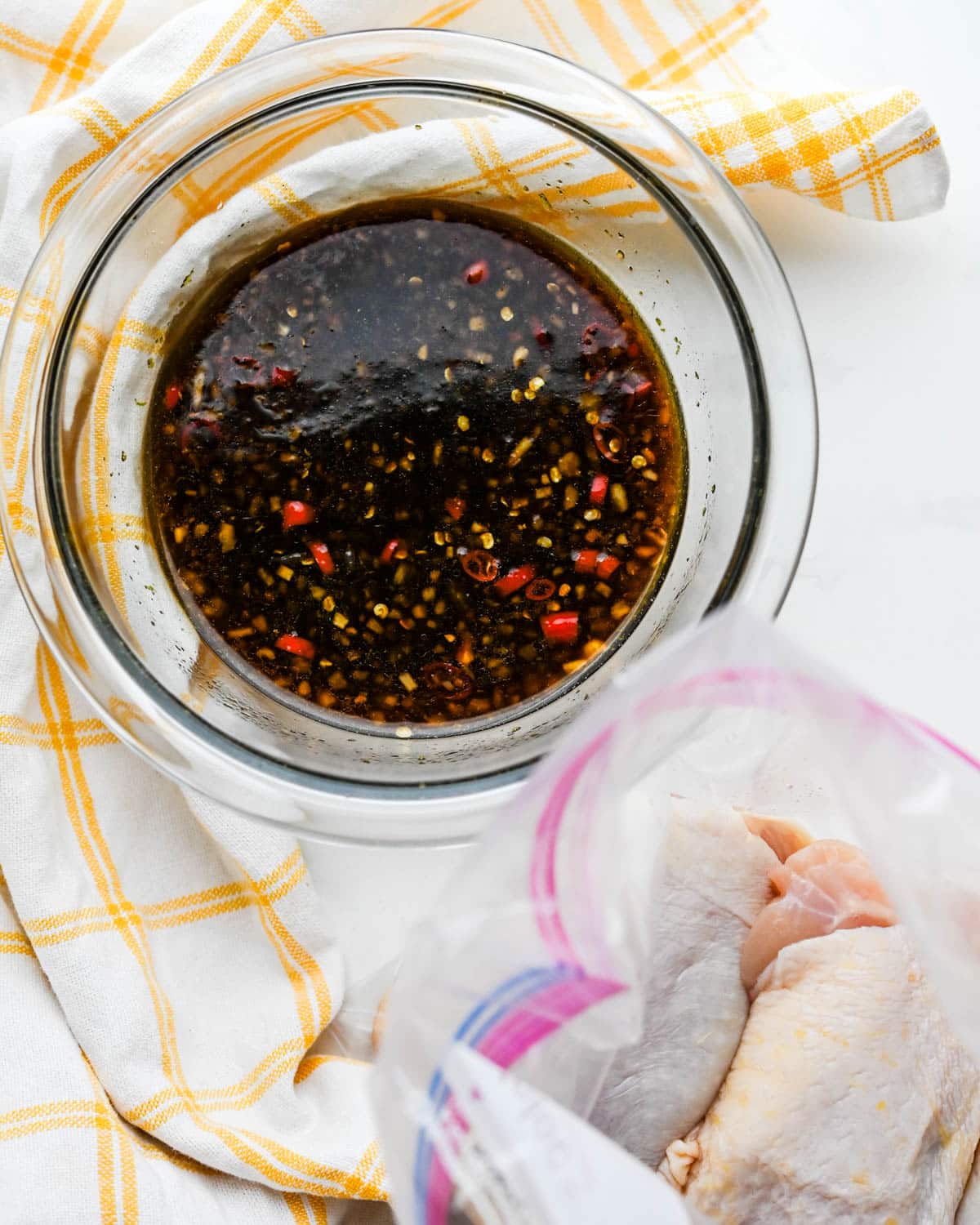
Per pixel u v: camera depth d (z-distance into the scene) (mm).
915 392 565
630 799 489
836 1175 487
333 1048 559
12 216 536
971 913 478
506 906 449
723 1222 490
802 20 562
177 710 524
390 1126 441
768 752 518
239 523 540
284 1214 537
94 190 525
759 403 520
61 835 542
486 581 539
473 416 539
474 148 533
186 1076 542
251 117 529
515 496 540
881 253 566
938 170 543
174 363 541
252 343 540
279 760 524
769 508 518
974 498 565
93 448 538
